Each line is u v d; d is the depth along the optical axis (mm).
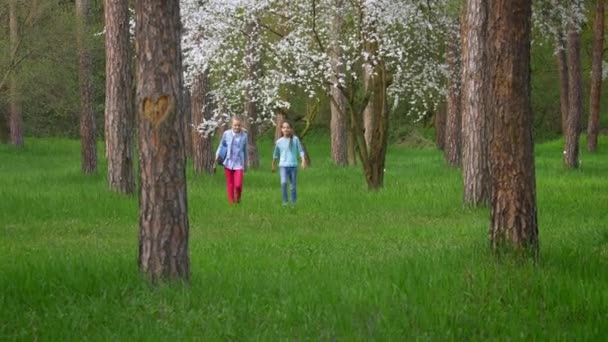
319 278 8250
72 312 6770
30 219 14898
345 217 15164
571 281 7730
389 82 20344
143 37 8008
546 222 13453
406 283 7727
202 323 6602
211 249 10898
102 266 8523
